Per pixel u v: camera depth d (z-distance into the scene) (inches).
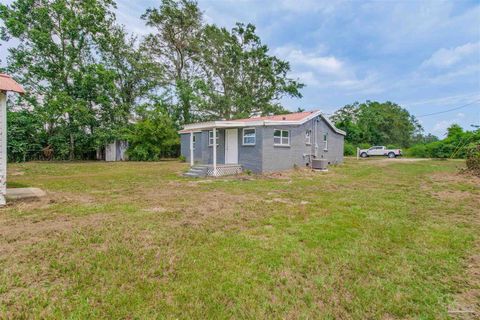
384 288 111.9
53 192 321.4
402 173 538.6
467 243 159.8
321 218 209.9
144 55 1062.4
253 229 183.5
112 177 475.2
